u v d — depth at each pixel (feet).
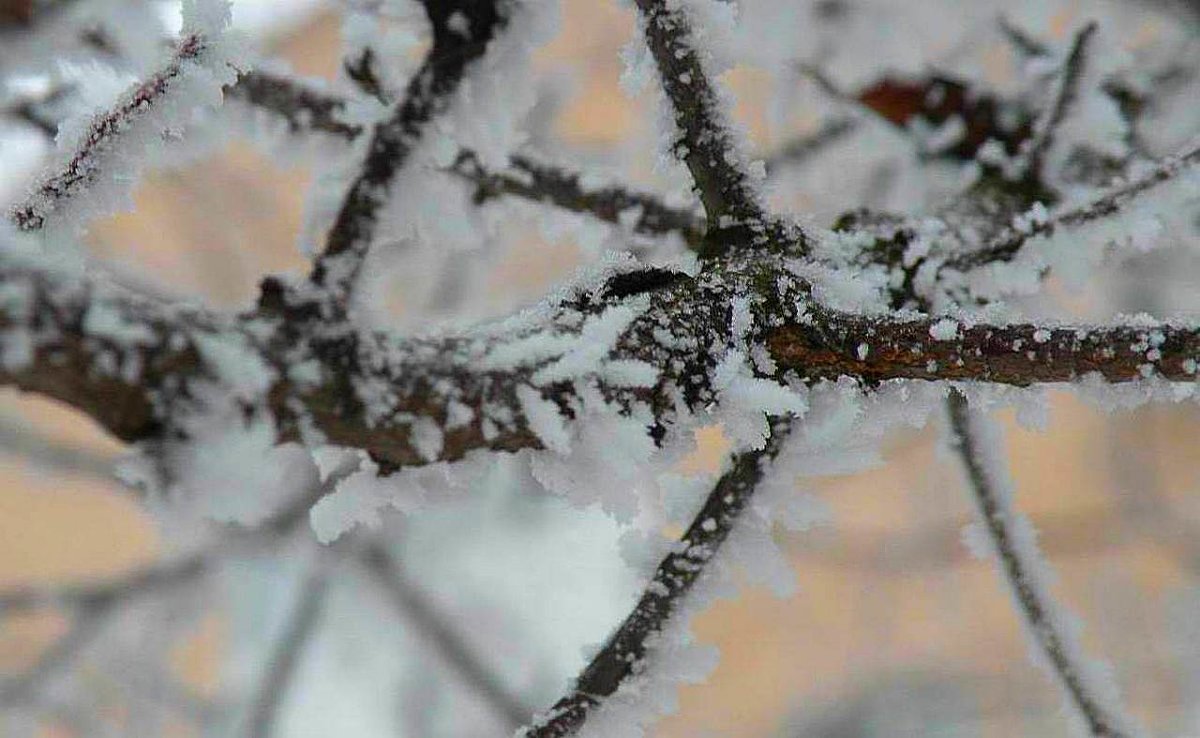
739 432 2.33
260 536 5.24
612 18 5.45
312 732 6.28
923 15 3.25
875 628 9.38
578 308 2.33
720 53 2.48
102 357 2.08
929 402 2.40
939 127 3.19
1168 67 3.11
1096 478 8.76
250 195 5.95
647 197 2.90
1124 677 8.22
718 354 2.33
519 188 2.90
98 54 2.96
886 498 8.77
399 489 2.25
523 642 6.35
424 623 5.52
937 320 2.35
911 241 2.63
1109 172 2.91
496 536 6.67
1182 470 8.53
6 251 2.08
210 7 2.45
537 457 2.25
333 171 2.50
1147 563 8.55
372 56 2.57
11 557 8.04
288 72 2.87
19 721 5.95
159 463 2.10
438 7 2.48
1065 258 2.63
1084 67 2.88
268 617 6.34
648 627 2.38
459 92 2.49
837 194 3.58
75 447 5.40
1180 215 2.76
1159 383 2.32
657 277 2.37
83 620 5.42
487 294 4.92
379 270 2.30
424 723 6.43
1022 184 2.91
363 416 2.17
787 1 3.23
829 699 9.34
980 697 9.13
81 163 2.43
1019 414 2.40
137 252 6.12
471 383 2.20
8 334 2.07
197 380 2.10
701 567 2.40
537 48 2.51
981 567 9.05
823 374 2.38
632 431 2.26
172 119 2.46
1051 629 2.60
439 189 2.70
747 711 9.45
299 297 2.16
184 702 6.33
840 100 3.33
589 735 2.37
